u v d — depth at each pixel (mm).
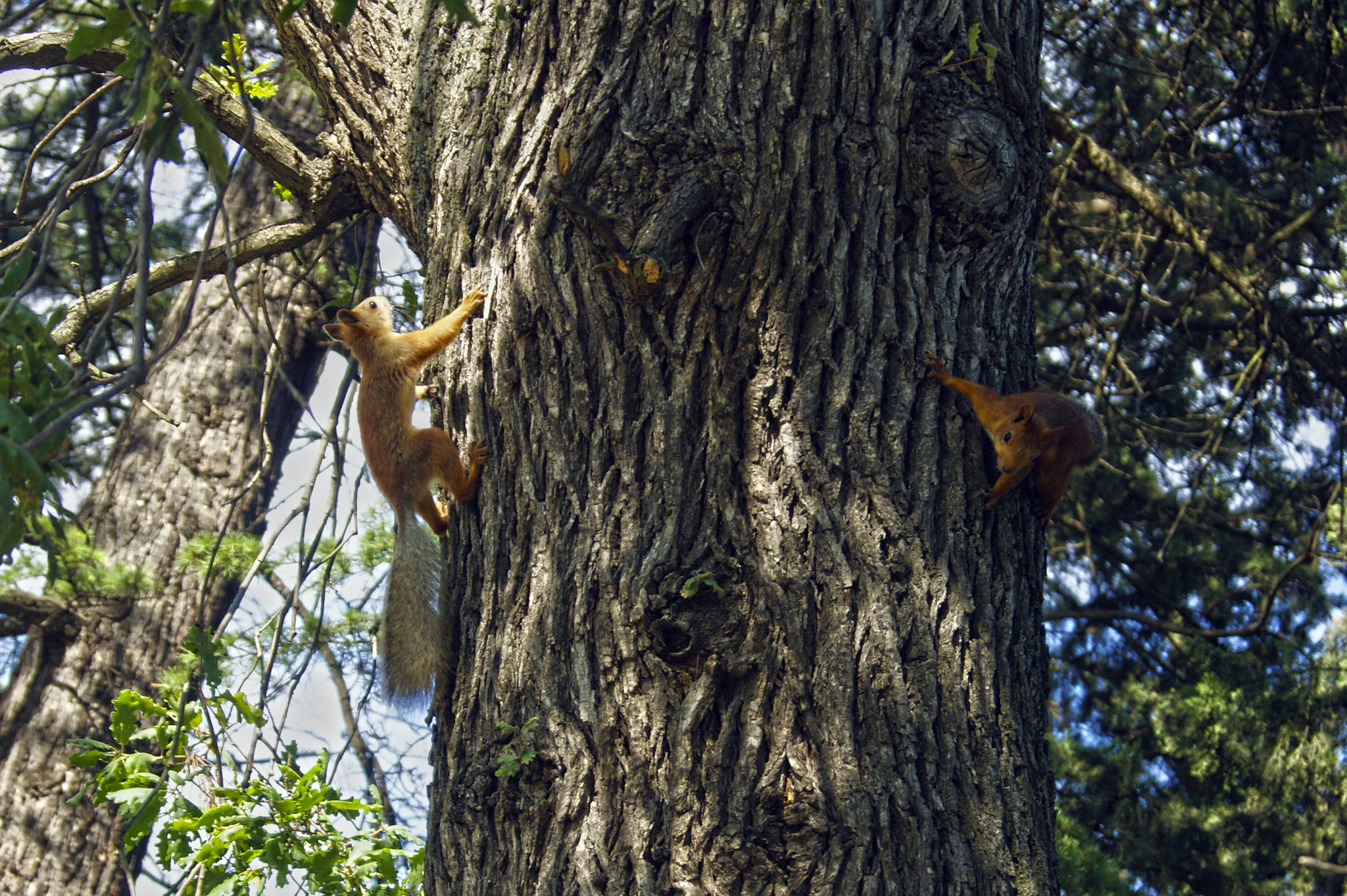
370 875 4316
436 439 3912
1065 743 10750
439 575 4434
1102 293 10031
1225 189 8672
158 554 8195
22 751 7684
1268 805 9383
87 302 5105
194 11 2576
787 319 3441
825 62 3510
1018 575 3541
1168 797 10320
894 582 3318
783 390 3418
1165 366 10633
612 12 3611
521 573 3518
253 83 5531
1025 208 3707
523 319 3609
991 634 3379
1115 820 10148
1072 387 9680
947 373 3564
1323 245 8828
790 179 3449
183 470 8445
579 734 3260
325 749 4332
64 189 2506
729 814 3088
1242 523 11078
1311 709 9234
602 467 3457
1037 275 10094
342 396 5332
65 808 7559
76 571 7633
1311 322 9328
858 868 3049
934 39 3604
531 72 3762
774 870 3045
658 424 3428
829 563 3303
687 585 3250
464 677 3607
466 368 3818
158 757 4281
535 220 3633
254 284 6621
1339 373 8086
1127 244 9555
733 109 3471
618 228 3439
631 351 3490
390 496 4707
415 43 4438
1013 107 3674
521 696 3379
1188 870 9656
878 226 3527
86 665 7836
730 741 3168
